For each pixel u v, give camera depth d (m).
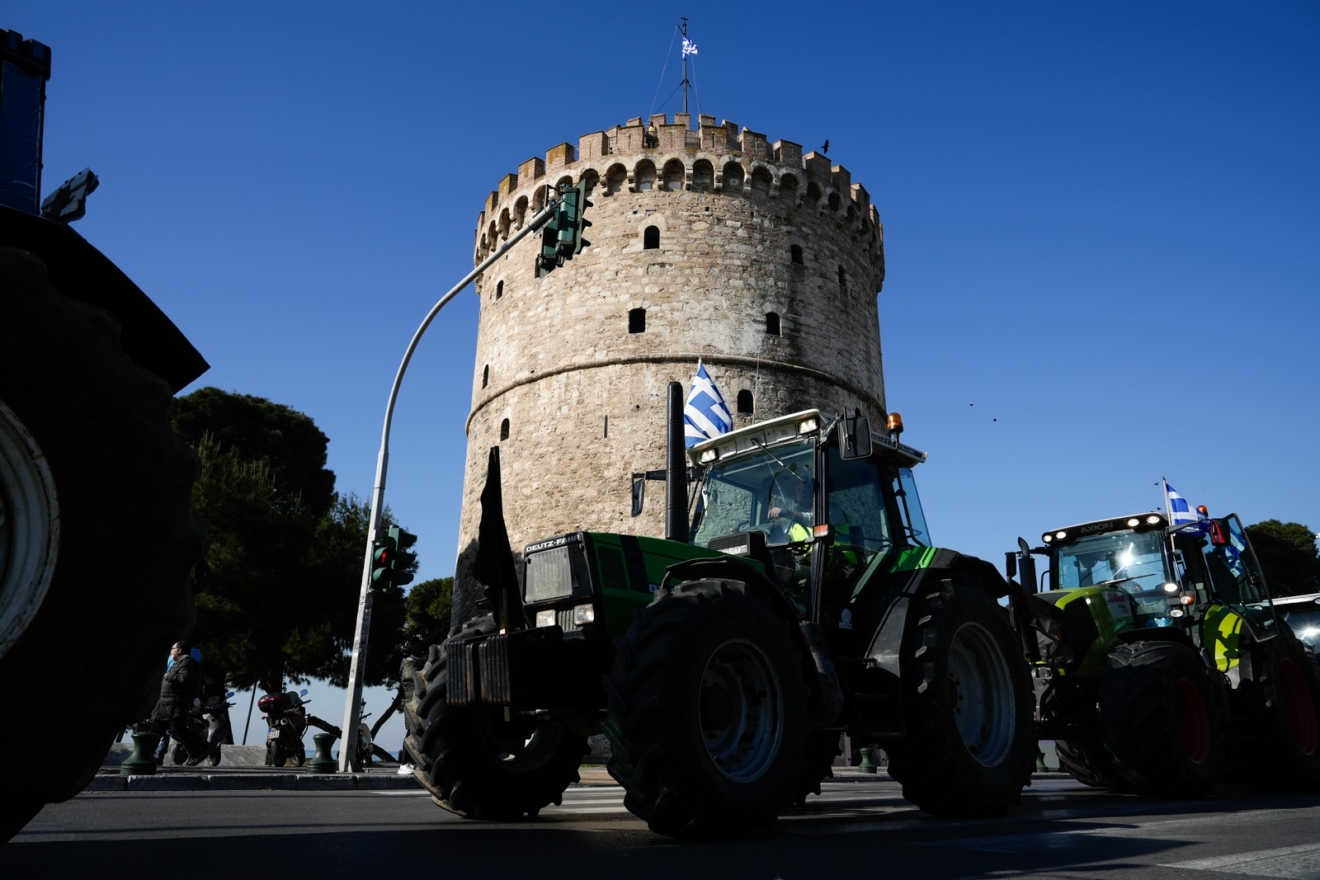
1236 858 4.07
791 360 35.19
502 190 39.25
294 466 45.59
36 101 3.42
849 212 39.12
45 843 4.64
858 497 7.62
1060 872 3.69
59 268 3.27
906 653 6.69
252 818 6.38
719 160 36.03
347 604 34.00
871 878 3.53
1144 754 8.33
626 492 32.62
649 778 4.82
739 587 5.61
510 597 5.69
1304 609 13.88
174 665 14.10
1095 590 9.85
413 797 9.05
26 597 2.90
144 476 3.12
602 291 35.22
